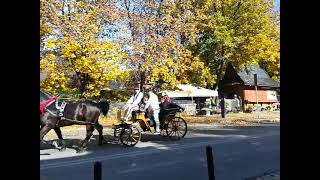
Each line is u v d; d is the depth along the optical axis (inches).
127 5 1197.1
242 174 376.2
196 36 1429.6
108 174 379.9
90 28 986.7
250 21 1616.6
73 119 554.9
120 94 1234.0
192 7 1462.8
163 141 670.5
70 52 945.5
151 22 1179.9
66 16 983.6
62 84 978.7
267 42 1620.3
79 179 357.1
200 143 641.0
